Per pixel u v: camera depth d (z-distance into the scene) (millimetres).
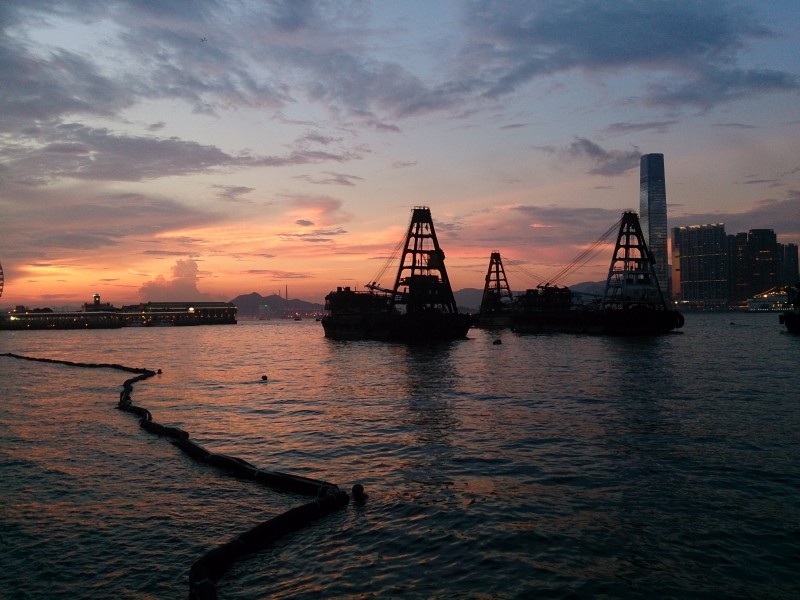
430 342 136125
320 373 69500
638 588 13414
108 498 20500
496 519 17859
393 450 27344
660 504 19047
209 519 18297
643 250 163625
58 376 69312
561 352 98562
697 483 21297
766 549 15453
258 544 16156
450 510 18750
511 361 81562
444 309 146000
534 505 19109
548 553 15359
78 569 14688
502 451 26688
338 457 26219
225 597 13234
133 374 71375
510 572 14281
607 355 89438
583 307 190125
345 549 15859
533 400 43094
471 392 48594
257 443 29641
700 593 13172
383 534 16859
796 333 150625
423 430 32000
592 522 17531
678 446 27078
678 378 56531
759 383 52000
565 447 27234
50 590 13594
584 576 14031
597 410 37844
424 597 13062
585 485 21234
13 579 14164
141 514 18781
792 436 29078
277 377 65500
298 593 13367
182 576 14273
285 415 38438
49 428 34125
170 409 41938
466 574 14211
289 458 26312
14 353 122750
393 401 44156
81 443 29797
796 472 22516
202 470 24297
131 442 29984
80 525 17797
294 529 17375
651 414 35969
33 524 17906
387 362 84250
